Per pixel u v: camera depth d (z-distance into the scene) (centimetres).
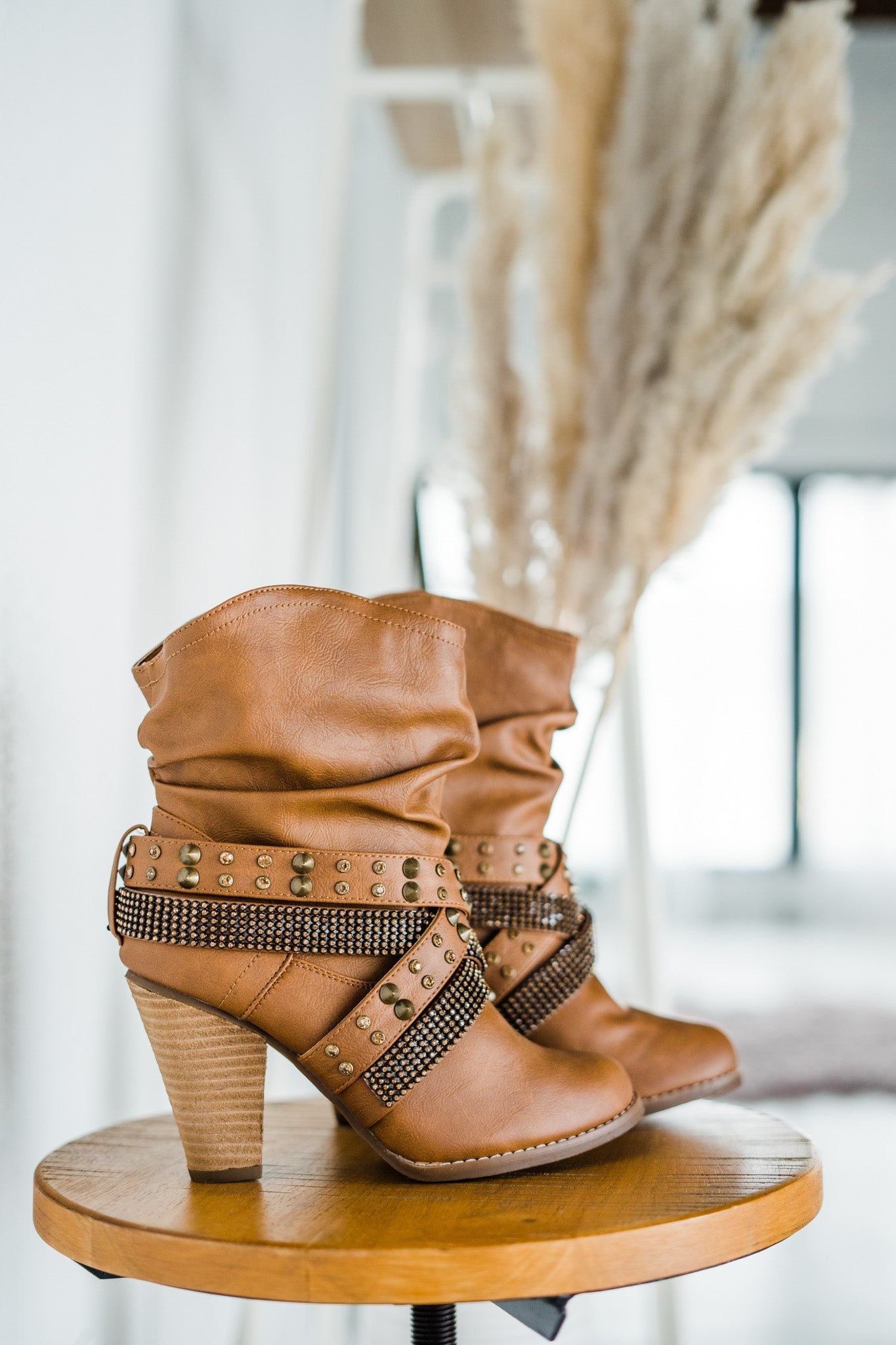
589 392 136
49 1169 82
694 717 713
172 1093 80
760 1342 171
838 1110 285
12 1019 88
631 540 131
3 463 87
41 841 92
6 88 88
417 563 316
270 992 78
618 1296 197
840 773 710
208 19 126
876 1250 208
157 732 82
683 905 696
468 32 195
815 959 525
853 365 652
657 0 131
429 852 82
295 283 171
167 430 114
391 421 226
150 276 111
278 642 80
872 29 240
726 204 128
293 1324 156
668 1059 93
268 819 79
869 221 499
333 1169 82
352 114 148
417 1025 79
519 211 151
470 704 95
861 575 717
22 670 89
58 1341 93
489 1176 80
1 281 87
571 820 135
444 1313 88
